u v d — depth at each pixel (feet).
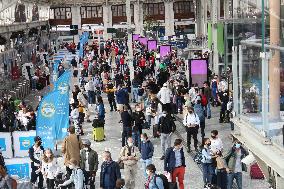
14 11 200.85
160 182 55.88
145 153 73.82
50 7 383.86
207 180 66.69
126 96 121.60
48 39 328.08
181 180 66.44
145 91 127.03
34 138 81.15
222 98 114.32
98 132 103.86
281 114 33.88
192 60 131.34
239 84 43.04
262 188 69.51
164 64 172.55
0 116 101.19
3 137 81.35
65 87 93.97
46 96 82.38
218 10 161.17
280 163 33.30
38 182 73.56
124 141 92.68
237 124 43.32
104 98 161.58
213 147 66.49
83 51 249.14
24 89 173.88
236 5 43.73
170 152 65.77
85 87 149.69
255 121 38.70
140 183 74.69
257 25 36.88
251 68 38.91
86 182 69.00
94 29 342.85
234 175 63.72
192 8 379.76
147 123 111.86
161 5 380.17
